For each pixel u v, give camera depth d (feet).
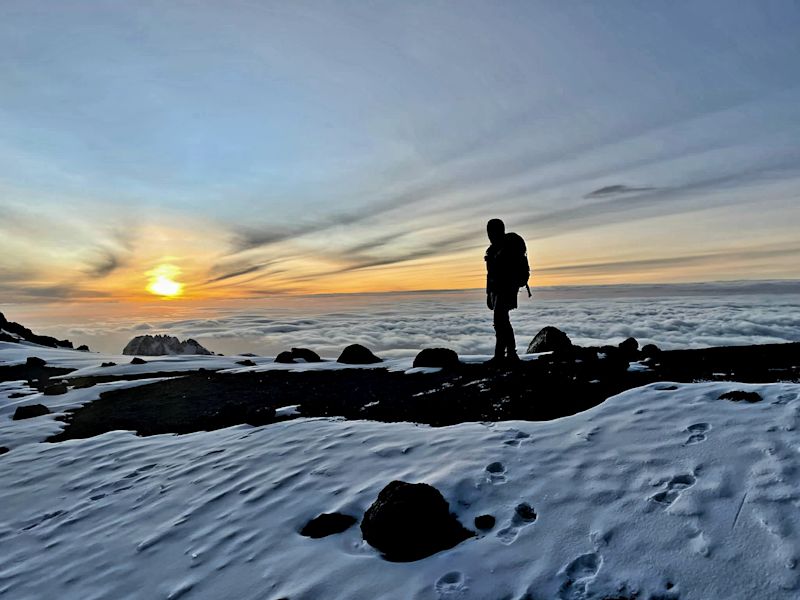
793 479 10.36
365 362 43.09
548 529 10.63
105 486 17.87
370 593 9.57
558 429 15.99
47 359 63.62
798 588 7.75
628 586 8.62
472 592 9.13
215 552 12.14
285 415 25.30
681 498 10.65
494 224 29.25
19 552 13.87
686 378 22.21
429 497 11.56
